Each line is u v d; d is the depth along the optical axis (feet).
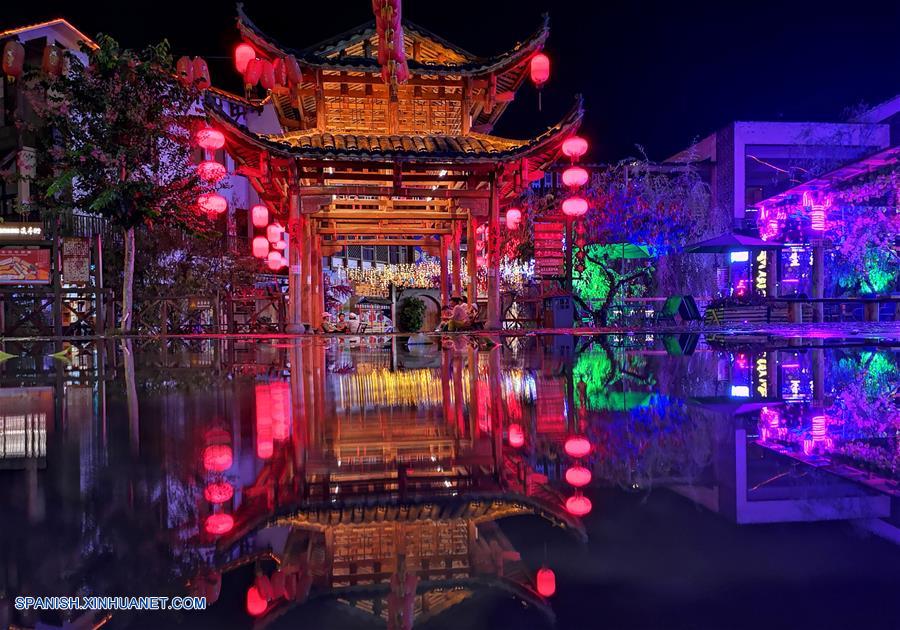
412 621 1.92
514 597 2.12
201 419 7.32
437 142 43.16
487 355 18.56
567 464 4.56
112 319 39.52
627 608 2.00
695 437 5.57
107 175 39.19
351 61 43.91
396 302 50.16
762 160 99.91
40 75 39.91
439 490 3.88
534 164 43.73
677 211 60.54
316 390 10.44
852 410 7.22
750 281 68.90
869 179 52.80
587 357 16.89
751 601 2.06
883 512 3.15
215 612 2.02
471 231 52.54
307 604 2.10
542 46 43.39
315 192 44.75
